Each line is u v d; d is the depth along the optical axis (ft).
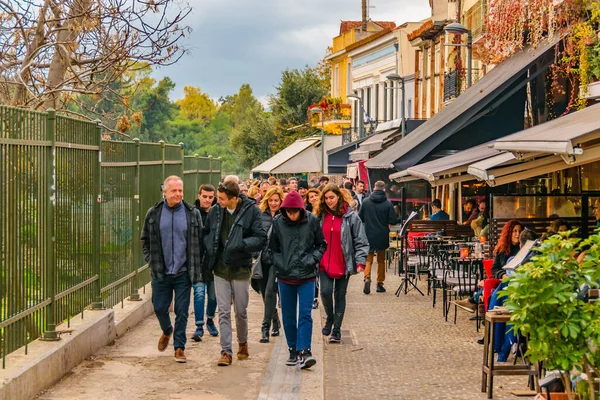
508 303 22.86
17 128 29.66
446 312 48.75
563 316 22.35
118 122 54.85
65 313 36.06
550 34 65.62
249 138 258.98
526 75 70.03
